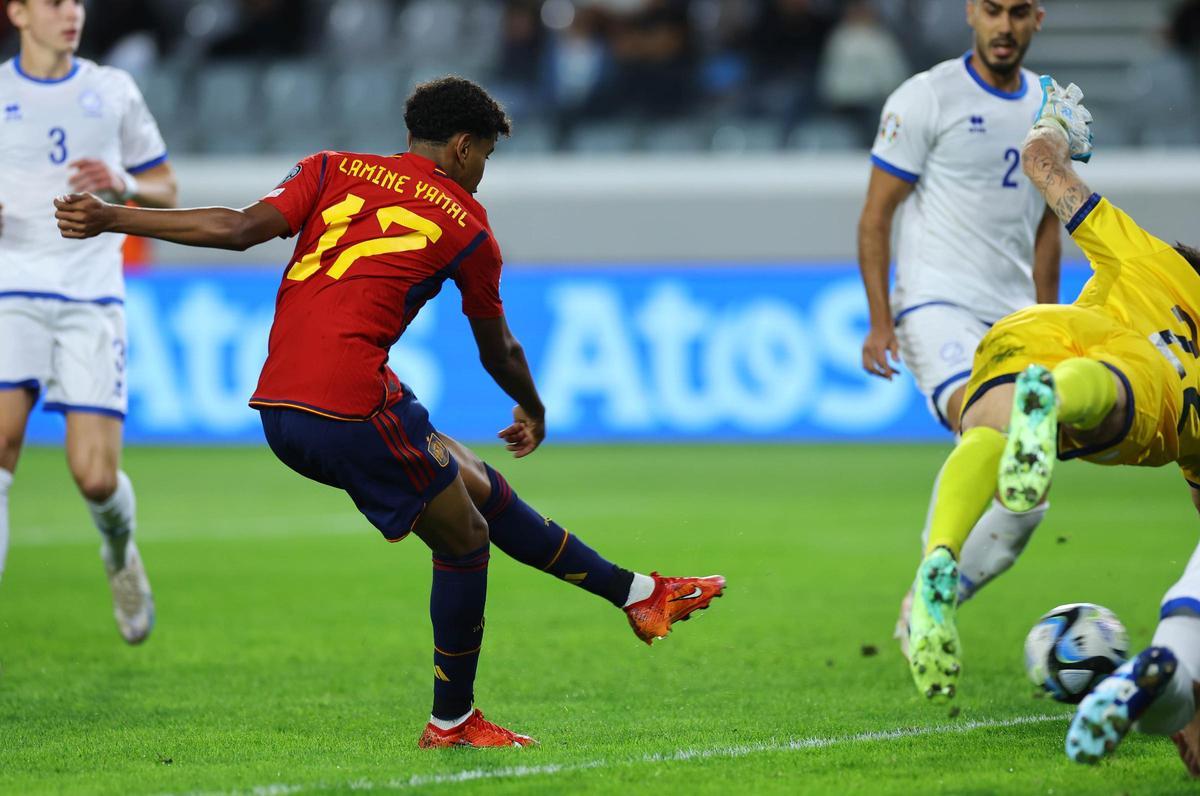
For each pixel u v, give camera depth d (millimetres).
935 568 12133
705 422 47688
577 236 50344
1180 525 33781
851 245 49469
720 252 49875
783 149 53562
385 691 18750
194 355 48500
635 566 28531
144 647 22000
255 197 51938
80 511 37594
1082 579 27000
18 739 15891
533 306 48562
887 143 20312
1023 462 11828
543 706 17656
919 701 17594
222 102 56594
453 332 47875
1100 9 64375
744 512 35656
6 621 24266
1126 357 13234
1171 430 13453
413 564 30203
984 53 20078
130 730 16359
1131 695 11336
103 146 20953
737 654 21031
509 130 15328
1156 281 13945
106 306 20812
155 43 58781
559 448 48344
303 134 56156
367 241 14422
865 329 47188
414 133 15023
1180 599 12305
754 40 56562
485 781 13484
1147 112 54344
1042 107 15289
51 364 20516
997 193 20062
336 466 14148
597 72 56062
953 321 19859
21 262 20281
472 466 15039
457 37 60500
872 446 47562
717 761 14297
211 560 30625
